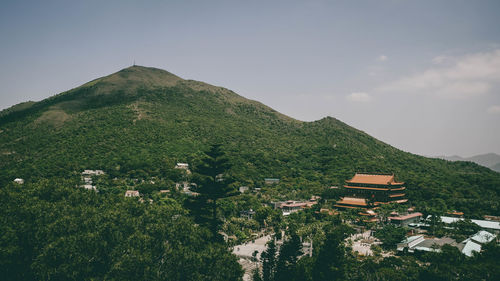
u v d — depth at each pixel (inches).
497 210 6998.0
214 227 3346.5
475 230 5664.4
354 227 6338.6
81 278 2470.5
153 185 7642.7
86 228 2970.0
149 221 3385.8
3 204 3196.4
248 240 5339.6
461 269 2997.0
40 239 2704.2
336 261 2802.7
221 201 6732.3
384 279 2945.4
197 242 3002.0
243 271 2856.8
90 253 2613.2
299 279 2704.2
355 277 3048.7
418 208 7411.4
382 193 7785.4
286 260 2910.9
